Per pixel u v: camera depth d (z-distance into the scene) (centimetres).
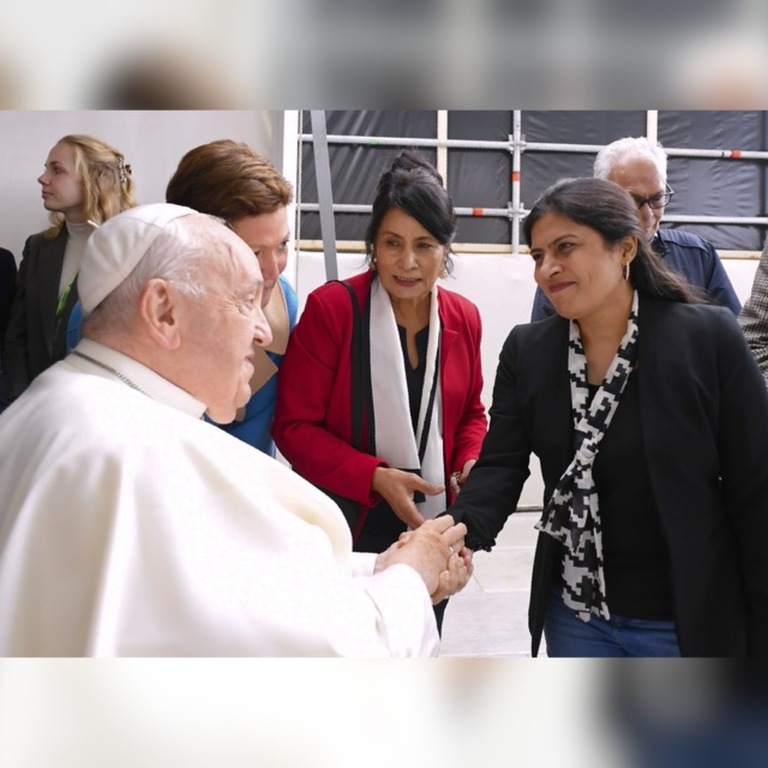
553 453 123
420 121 416
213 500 90
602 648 122
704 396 111
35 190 227
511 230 436
